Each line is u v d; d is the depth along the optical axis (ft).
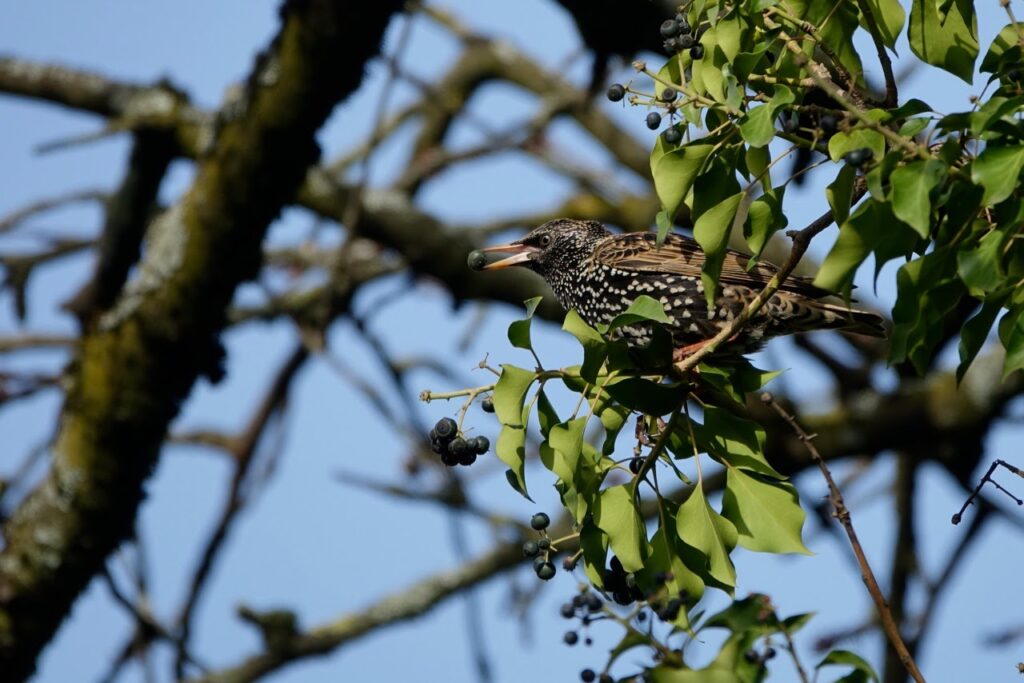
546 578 19.61
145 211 45.62
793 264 20.02
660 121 20.02
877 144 17.61
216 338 44.34
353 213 45.01
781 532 20.11
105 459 43.93
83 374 43.93
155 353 43.16
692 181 19.66
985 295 18.20
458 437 20.24
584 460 20.33
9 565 44.34
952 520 21.11
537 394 20.20
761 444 20.88
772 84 19.98
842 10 21.39
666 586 19.83
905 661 19.19
